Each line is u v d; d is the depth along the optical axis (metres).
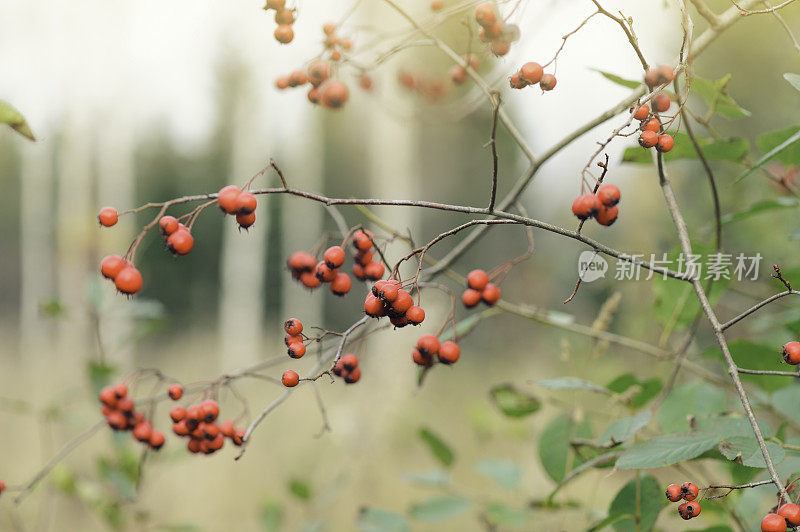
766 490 1.66
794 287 1.75
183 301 21.42
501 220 1.05
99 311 2.46
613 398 1.44
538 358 9.30
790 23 1.90
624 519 1.37
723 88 1.42
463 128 13.05
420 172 16.06
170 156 22.20
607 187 1.06
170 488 5.20
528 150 1.57
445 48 1.64
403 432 6.12
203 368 13.80
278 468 5.57
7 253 22.83
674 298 1.71
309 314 18.16
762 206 1.74
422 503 1.92
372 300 1.13
